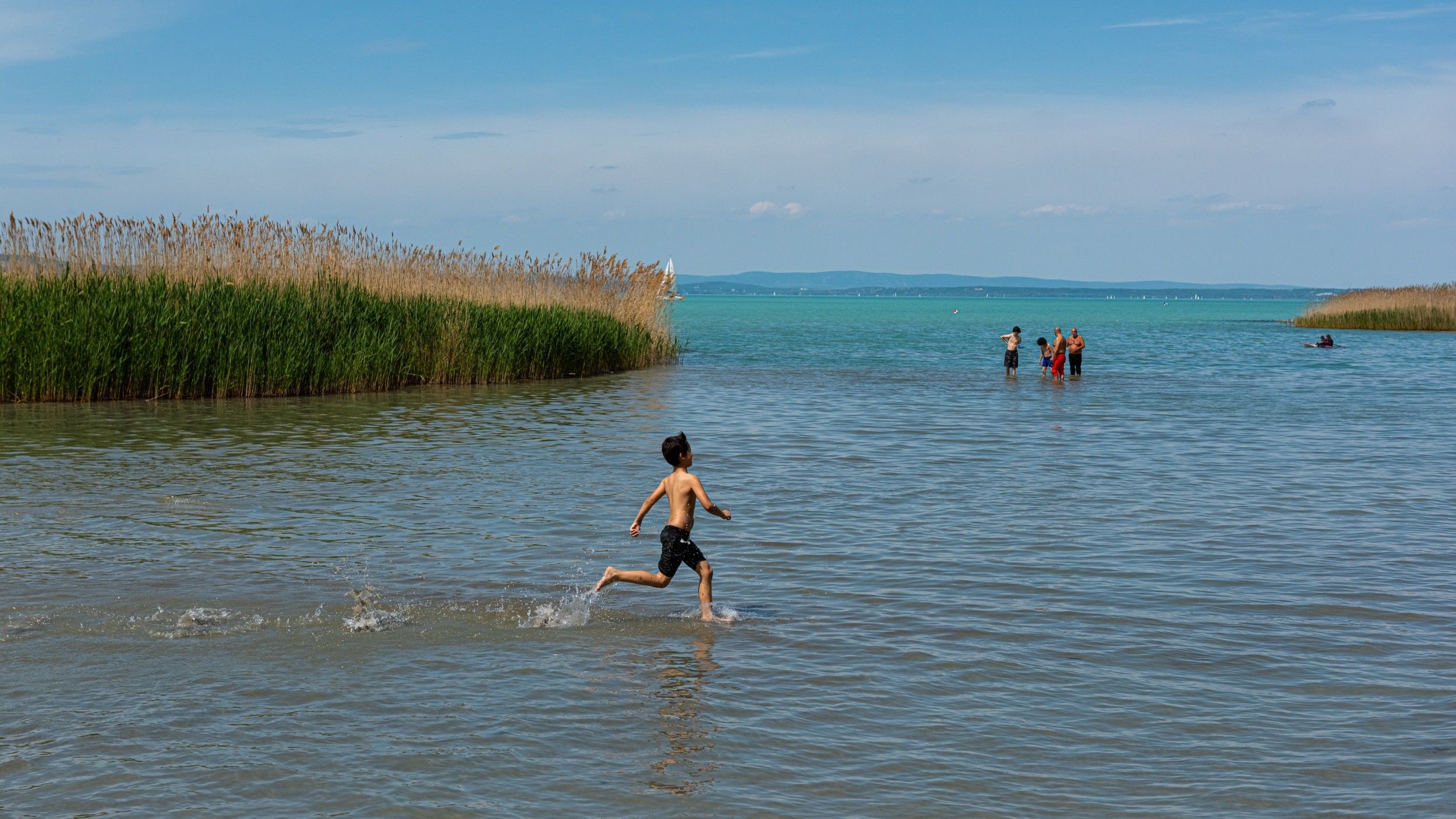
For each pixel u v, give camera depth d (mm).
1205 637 8602
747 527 12711
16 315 24016
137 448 18047
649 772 6086
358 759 6180
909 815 5637
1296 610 9359
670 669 7762
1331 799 5852
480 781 5945
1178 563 11023
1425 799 5852
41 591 9469
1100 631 8750
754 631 8688
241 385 26703
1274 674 7781
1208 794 5902
